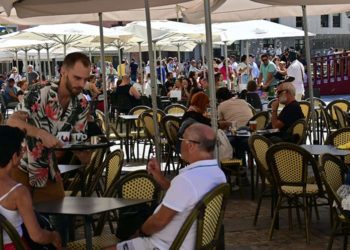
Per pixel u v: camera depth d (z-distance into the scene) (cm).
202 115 751
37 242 338
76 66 418
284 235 613
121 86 1595
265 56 1720
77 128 446
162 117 1012
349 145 629
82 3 650
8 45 1633
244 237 609
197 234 342
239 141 855
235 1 905
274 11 990
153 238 360
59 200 409
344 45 3791
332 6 941
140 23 1318
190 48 2459
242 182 869
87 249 368
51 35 1507
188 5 896
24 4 593
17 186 334
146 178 451
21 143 342
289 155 573
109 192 455
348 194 476
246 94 1256
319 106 1240
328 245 522
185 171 354
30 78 2312
